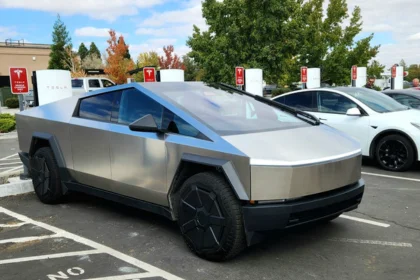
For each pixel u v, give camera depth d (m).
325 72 24.44
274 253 3.86
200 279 3.36
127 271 3.53
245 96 4.97
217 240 3.52
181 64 38.62
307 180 3.43
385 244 4.06
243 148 3.45
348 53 24.06
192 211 3.70
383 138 7.46
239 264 3.63
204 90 4.77
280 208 3.31
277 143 3.62
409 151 7.14
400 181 6.67
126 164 4.34
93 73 39.97
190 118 3.90
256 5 21.08
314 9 24.33
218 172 3.61
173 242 4.16
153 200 4.16
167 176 3.93
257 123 4.15
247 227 3.36
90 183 4.91
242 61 21.52
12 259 3.81
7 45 44.38
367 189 6.20
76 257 3.83
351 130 7.86
